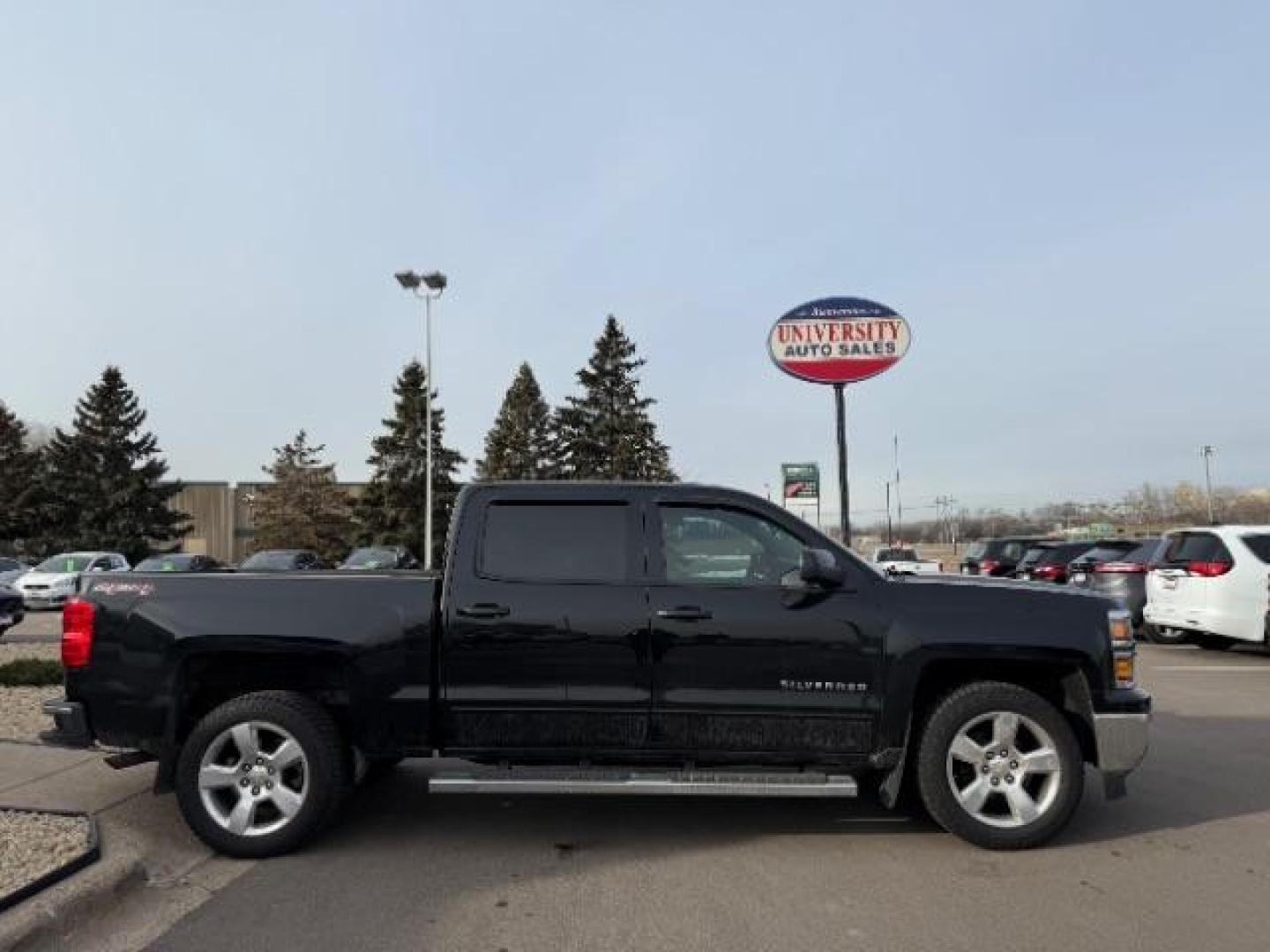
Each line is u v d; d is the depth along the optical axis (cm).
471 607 533
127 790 623
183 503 7025
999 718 532
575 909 450
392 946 409
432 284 3331
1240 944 409
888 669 529
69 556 2834
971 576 586
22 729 793
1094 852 532
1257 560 1310
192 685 544
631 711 529
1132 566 1599
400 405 5266
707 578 545
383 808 623
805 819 600
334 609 535
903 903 458
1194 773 712
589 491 558
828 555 525
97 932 427
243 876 496
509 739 532
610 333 5431
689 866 511
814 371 1759
